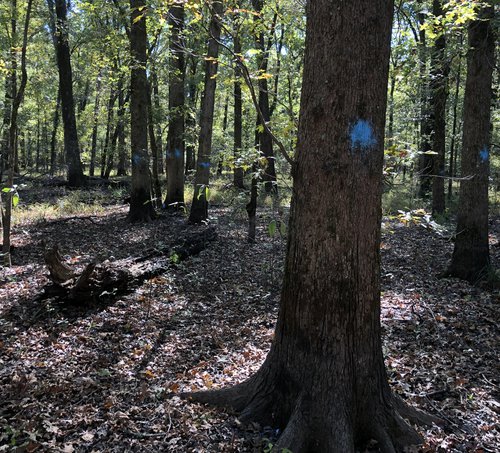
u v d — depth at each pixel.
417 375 4.64
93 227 12.30
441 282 7.83
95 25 14.62
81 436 3.51
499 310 6.43
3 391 4.18
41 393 4.16
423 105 13.15
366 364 3.44
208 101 11.73
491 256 9.45
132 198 13.13
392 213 14.12
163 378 4.58
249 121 23.11
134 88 12.64
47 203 16.50
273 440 3.44
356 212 3.24
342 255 3.28
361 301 3.36
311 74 3.24
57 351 5.09
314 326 3.40
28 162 42.22
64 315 6.09
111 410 3.89
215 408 3.90
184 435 3.54
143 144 12.93
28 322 5.78
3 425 3.62
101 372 4.57
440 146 13.41
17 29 14.93
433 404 4.11
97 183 22.30
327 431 3.28
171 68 13.51
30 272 7.88
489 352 5.26
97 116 25.28
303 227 3.37
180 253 8.95
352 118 3.15
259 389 3.77
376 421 3.47
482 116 7.53
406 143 4.07
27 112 27.00
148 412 3.88
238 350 5.30
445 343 5.50
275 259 9.26
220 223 13.08
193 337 5.67
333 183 3.21
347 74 3.11
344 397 3.36
